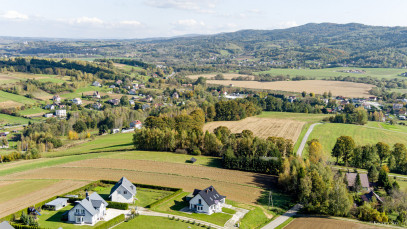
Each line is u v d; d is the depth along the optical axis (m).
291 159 133.62
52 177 125.69
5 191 110.31
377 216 96.69
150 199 106.62
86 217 87.19
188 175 129.12
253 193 114.25
